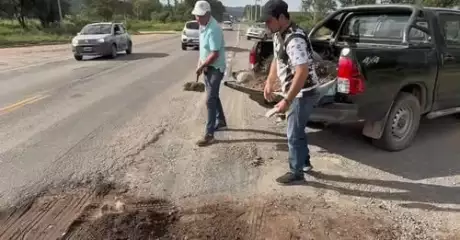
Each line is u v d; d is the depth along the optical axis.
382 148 5.28
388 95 4.79
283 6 3.76
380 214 3.71
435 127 6.42
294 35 3.75
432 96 5.47
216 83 5.36
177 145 5.51
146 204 3.86
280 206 3.83
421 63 5.10
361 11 6.20
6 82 10.72
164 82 10.75
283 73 3.97
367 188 4.22
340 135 5.89
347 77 4.41
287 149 5.35
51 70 13.38
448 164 4.88
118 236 3.32
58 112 7.32
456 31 5.82
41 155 5.10
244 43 27.52
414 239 3.32
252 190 4.16
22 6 45.06
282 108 3.79
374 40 5.98
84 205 3.83
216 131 6.12
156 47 24.84
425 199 4.00
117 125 6.48
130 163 4.85
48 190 4.13
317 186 4.26
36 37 35.12
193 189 4.17
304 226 3.49
